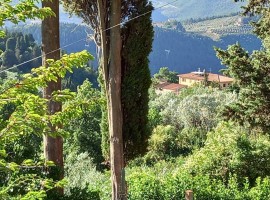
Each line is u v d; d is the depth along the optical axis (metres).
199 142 29.23
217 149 14.73
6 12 3.79
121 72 9.69
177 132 33.28
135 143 9.98
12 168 3.52
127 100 9.72
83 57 3.86
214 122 32.56
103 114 10.45
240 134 14.90
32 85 3.75
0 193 3.61
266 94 12.20
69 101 4.07
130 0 9.46
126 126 9.88
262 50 12.75
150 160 27.39
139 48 9.57
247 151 14.25
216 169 14.31
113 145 9.59
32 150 6.71
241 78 12.44
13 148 6.48
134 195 10.80
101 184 12.77
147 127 10.09
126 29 9.59
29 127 3.55
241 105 12.53
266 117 12.40
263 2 12.36
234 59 12.31
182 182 11.00
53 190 7.23
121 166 9.66
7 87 3.76
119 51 9.43
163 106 44.06
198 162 14.74
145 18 9.52
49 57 8.55
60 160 8.87
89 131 29.72
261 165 14.12
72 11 9.75
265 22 12.35
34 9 3.92
